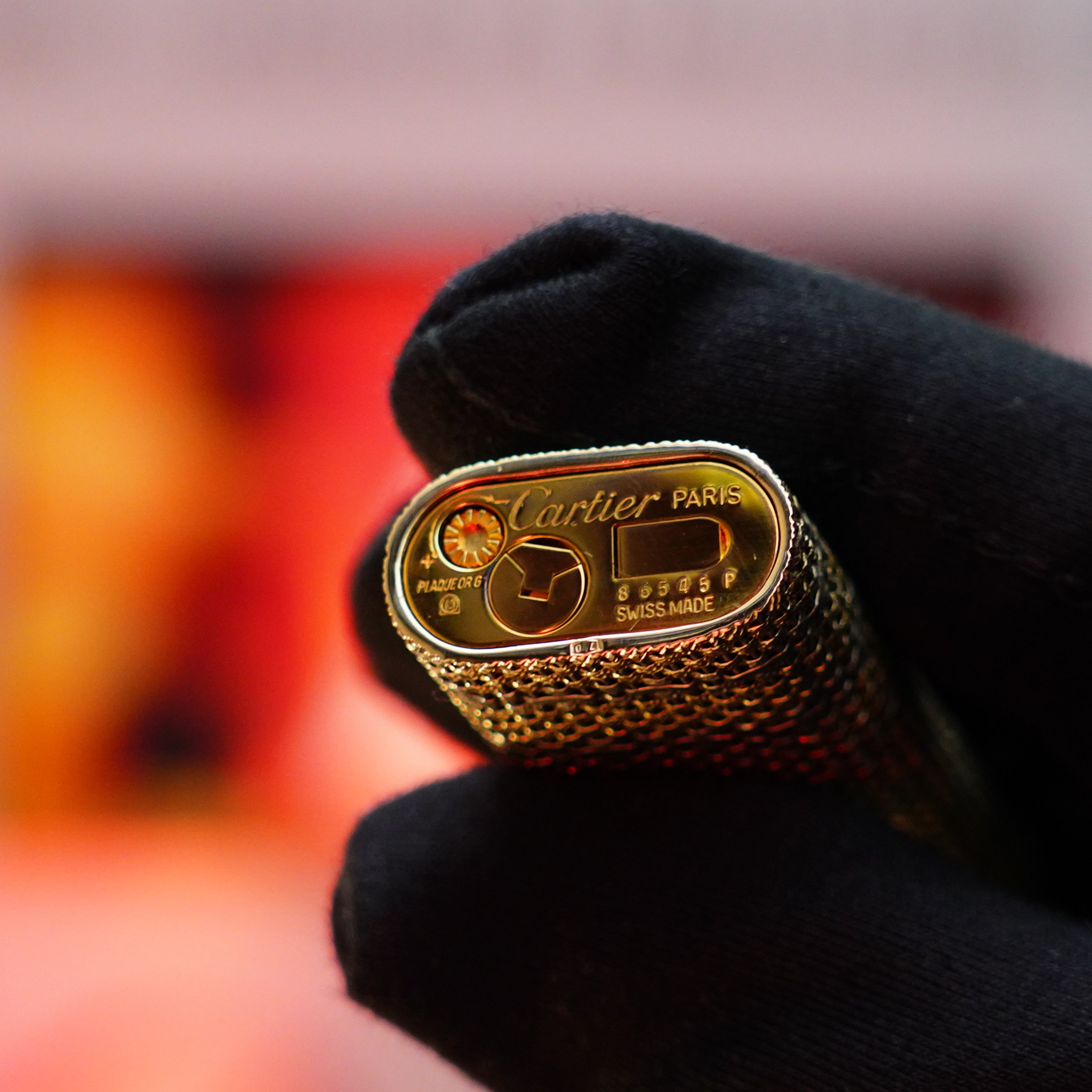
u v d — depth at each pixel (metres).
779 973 0.16
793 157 0.57
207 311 0.55
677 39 0.56
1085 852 0.18
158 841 0.49
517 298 0.16
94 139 0.56
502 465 0.15
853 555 0.16
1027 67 0.56
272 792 0.50
